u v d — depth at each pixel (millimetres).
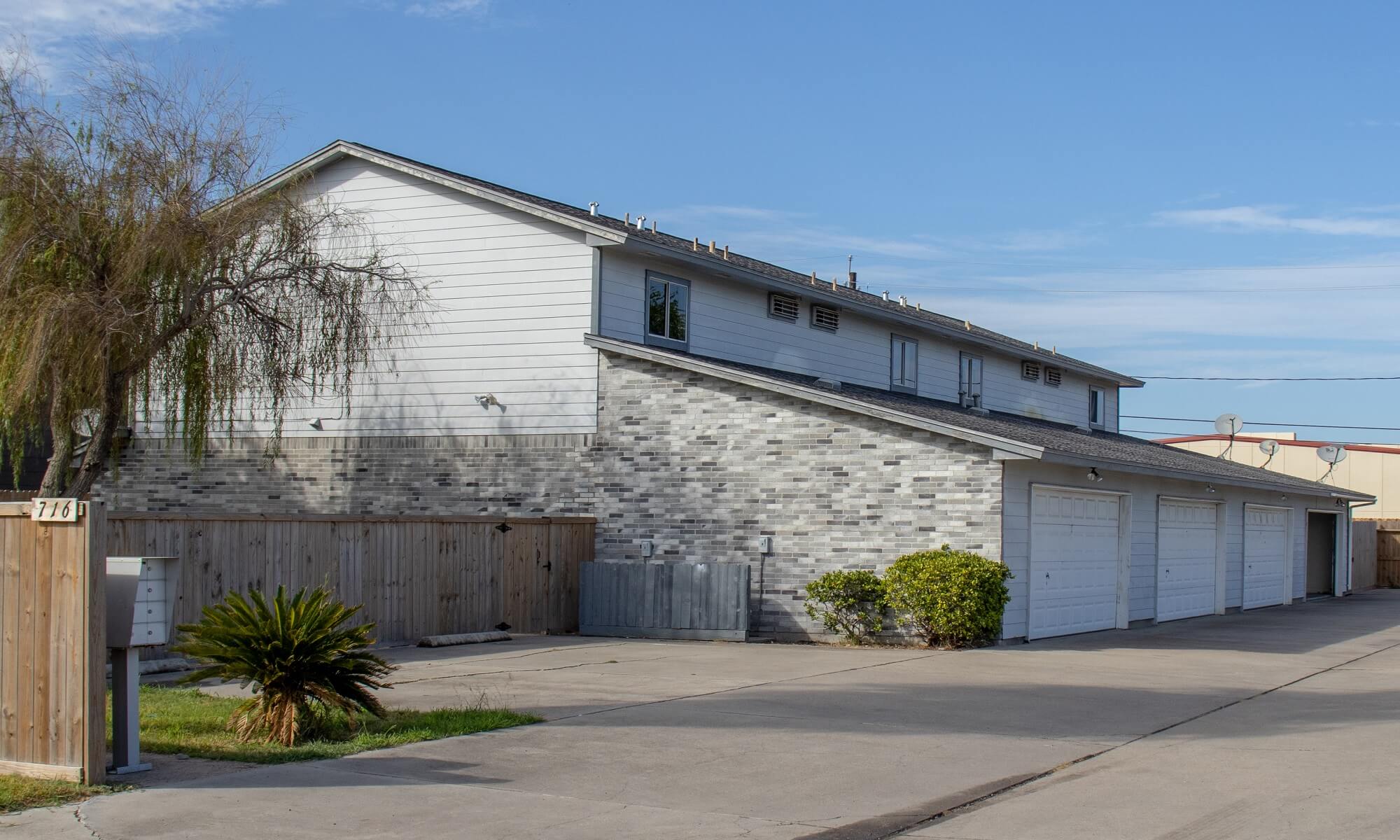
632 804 9078
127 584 9664
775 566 22047
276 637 10953
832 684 15531
